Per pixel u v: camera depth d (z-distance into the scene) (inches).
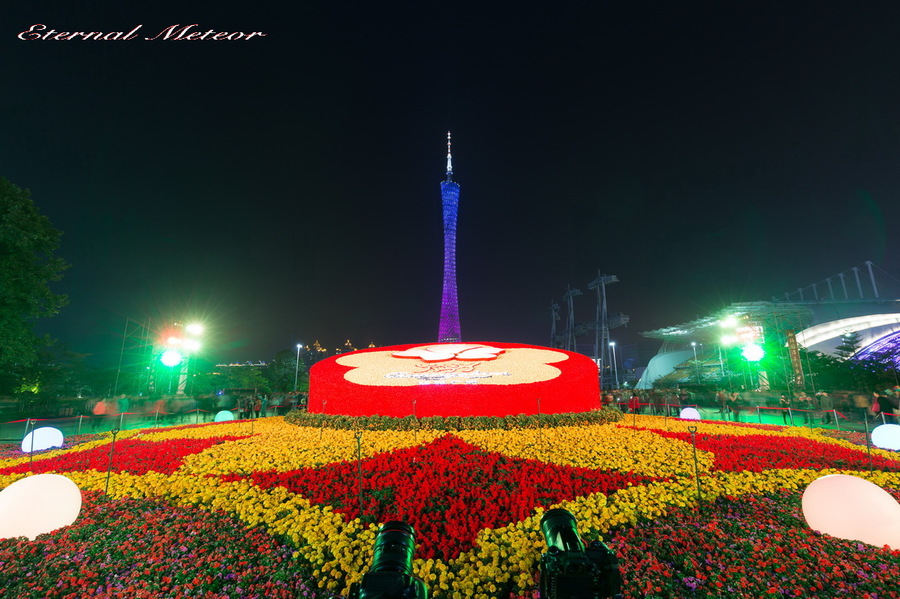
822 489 259.0
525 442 496.4
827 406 977.5
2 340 887.1
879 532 235.8
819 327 2925.7
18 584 212.8
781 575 211.5
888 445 518.6
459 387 646.5
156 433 677.3
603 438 525.7
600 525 264.2
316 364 786.2
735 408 920.9
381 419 613.6
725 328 2038.6
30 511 261.0
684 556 227.5
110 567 227.6
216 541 255.1
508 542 239.8
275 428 657.0
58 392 1430.9
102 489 354.0
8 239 879.7
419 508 291.7
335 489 336.5
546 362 788.6
